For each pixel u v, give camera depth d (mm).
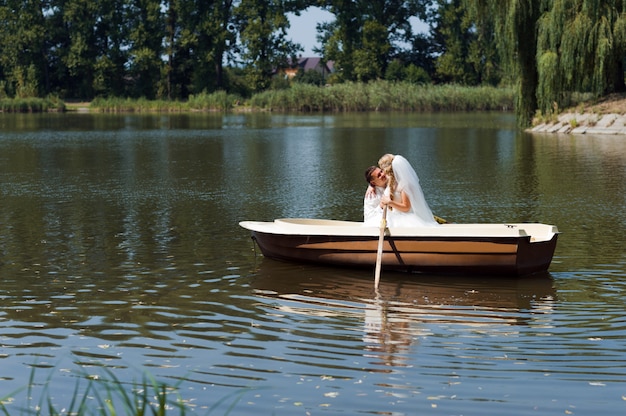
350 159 24891
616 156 23891
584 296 9141
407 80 85188
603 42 31609
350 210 15062
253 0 85875
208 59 84250
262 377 6812
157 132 39500
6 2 84125
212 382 6711
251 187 18328
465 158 24516
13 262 10898
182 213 14820
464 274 9961
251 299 9094
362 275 10078
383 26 88938
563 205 15328
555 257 11000
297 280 9891
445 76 90750
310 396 6422
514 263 9773
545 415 6055
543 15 33188
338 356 7277
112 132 39719
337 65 90500
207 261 10883
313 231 10383
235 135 36688
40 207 15609
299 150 28359
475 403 6270
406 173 10391
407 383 6656
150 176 20672
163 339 7766
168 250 11586
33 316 8500
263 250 11008
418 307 8750
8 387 6652
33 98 74188
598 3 31828
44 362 7180
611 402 6262
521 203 15641
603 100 35312
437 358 7207
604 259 10852
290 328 8062
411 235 9945
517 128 36500
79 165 23656
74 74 84688
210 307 8805
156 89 86750
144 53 83062
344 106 66375
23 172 21797
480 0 35219
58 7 85250
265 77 86438
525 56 34750
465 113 60500
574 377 6750
